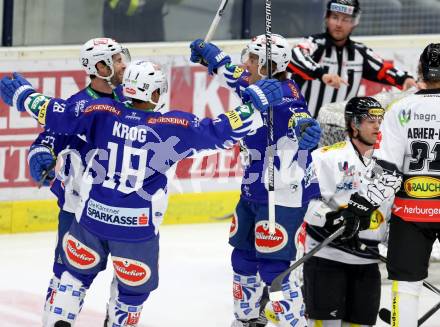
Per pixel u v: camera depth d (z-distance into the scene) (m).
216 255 20.88
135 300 14.19
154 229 13.87
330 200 14.98
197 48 16.16
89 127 13.81
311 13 23.48
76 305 14.23
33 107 13.92
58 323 14.11
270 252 14.80
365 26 24.02
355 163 14.82
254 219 15.23
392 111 13.92
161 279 19.33
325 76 19.55
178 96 22.58
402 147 13.89
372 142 14.80
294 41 23.28
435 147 13.80
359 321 15.23
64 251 14.23
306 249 15.23
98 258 14.04
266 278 14.95
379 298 15.25
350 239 14.67
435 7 24.23
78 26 22.05
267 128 14.37
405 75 20.66
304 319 14.95
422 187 13.93
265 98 13.45
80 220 13.93
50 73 21.61
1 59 21.27
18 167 21.50
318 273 15.03
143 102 13.83
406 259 14.08
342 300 15.07
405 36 24.11
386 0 24.00
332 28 20.52
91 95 15.00
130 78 13.69
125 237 13.72
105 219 13.75
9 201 21.53
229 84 15.96
